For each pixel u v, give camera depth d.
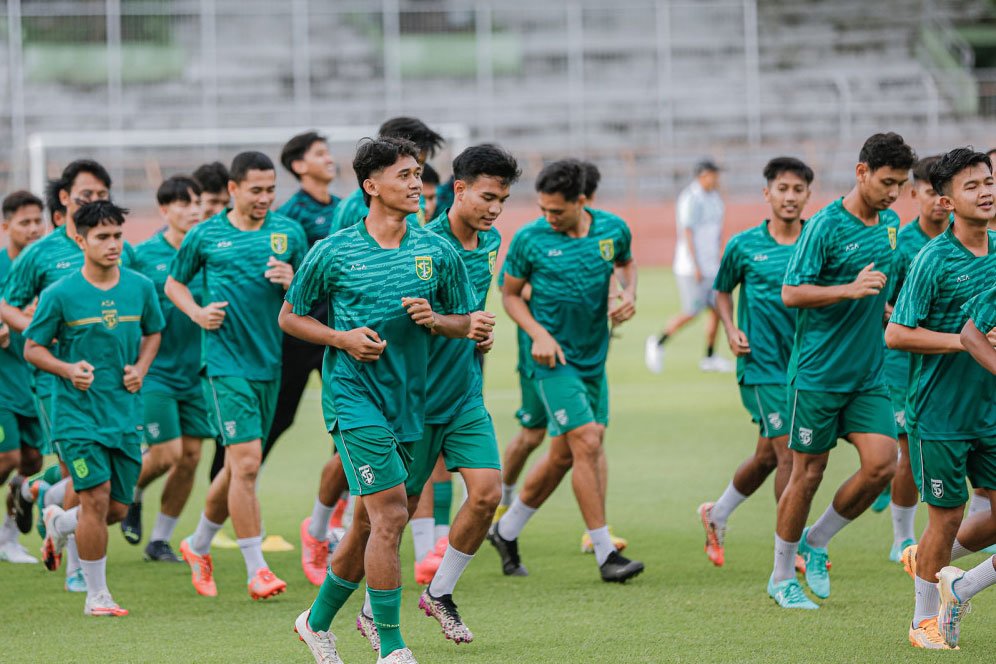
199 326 12.88
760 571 12.32
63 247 12.88
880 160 10.39
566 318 12.45
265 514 15.73
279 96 59.53
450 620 9.85
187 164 53.66
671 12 61.59
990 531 9.93
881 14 64.44
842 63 63.09
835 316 10.62
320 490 12.14
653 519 14.86
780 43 63.69
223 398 11.88
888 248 10.87
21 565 13.39
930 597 9.68
